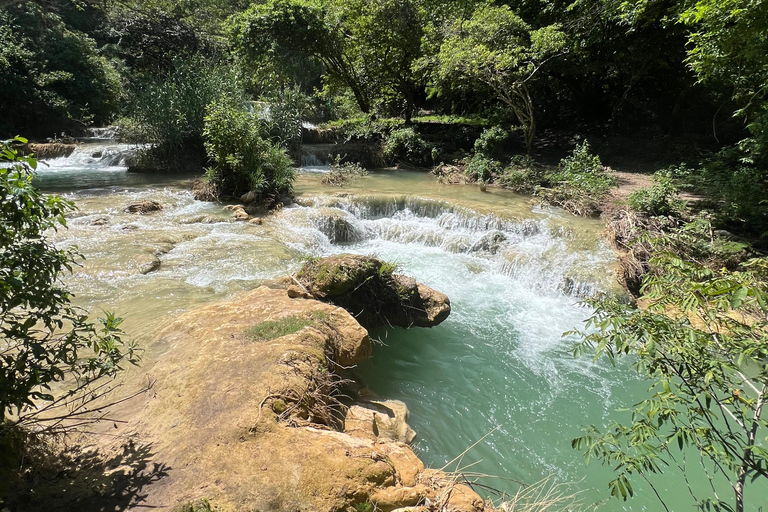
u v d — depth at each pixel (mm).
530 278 9414
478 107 24906
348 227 11516
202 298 6590
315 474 2977
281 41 20891
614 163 18188
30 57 21688
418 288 7621
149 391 3924
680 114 20531
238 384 3834
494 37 16422
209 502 2689
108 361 3168
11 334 2637
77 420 3537
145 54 33125
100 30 31531
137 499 2725
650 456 2627
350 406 4695
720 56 10547
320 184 15242
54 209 2826
